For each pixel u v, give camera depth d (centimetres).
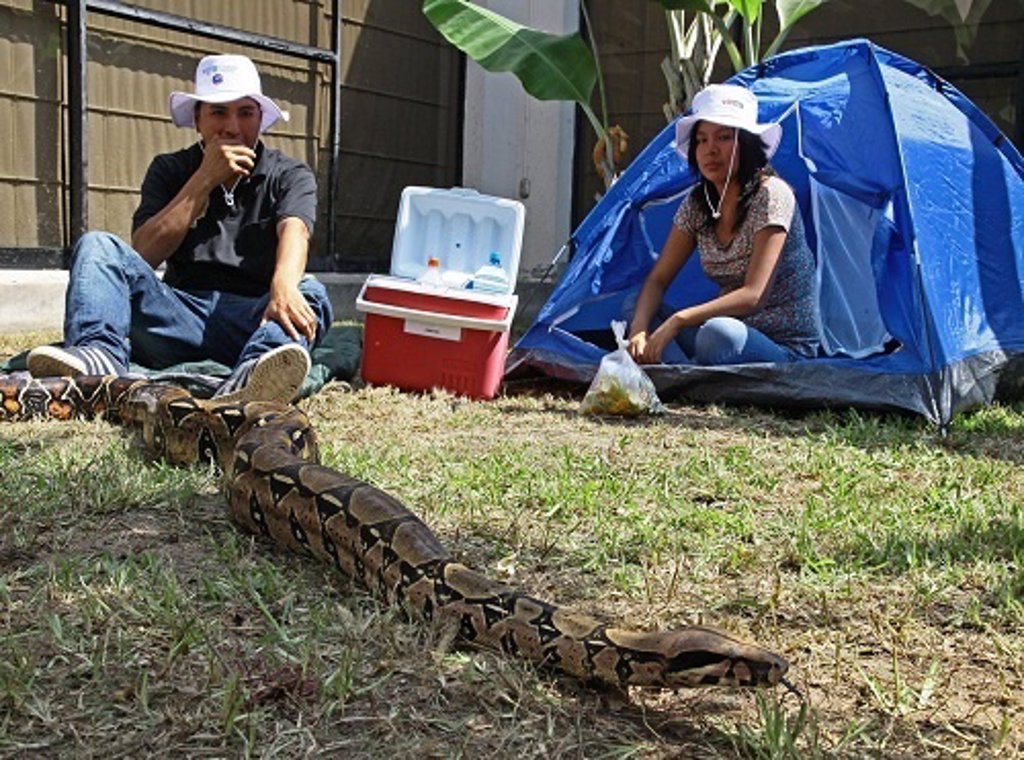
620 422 281
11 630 127
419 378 312
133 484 183
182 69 470
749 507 193
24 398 246
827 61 353
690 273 375
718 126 308
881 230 331
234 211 297
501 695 114
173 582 140
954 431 279
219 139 288
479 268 333
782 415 301
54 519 168
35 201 427
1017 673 127
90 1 427
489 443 245
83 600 133
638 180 357
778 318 324
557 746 106
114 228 453
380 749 105
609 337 369
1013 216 363
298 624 131
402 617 133
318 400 289
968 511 191
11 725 106
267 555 157
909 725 114
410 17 565
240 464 167
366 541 141
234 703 107
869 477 218
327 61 521
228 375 284
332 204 532
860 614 144
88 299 268
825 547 169
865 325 331
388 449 228
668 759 105
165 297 287
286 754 103
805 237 341
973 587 154
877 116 330
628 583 152
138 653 121
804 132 345
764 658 108
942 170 337
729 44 418
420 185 581
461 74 586
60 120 432
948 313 308
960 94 372
